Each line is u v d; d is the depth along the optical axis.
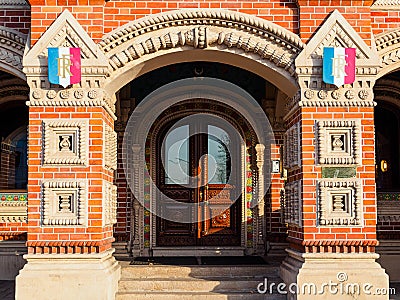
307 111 7.46
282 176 10.91
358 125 7.41
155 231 10.92
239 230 11.05
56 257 7.25
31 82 7.43
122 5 7.66
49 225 7.29
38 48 7.42
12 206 10.34
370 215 7.32
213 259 9.96
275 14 7.68
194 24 7.62
